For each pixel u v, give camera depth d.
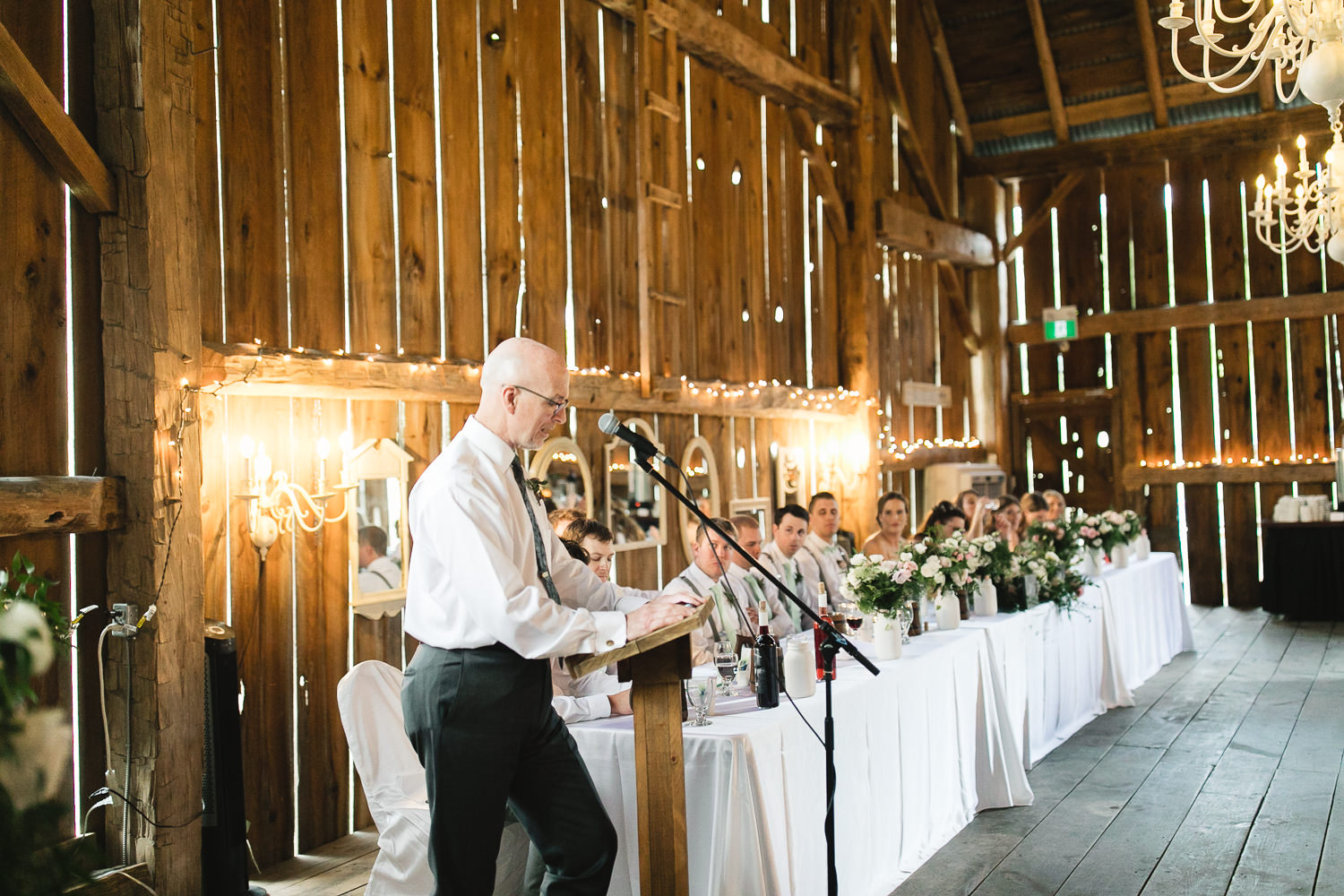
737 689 3.48
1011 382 10.96
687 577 4.15
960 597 4.82
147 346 3.43
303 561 4.34
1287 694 6.25
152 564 3.41
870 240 8.66
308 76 4.46
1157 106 9.89
